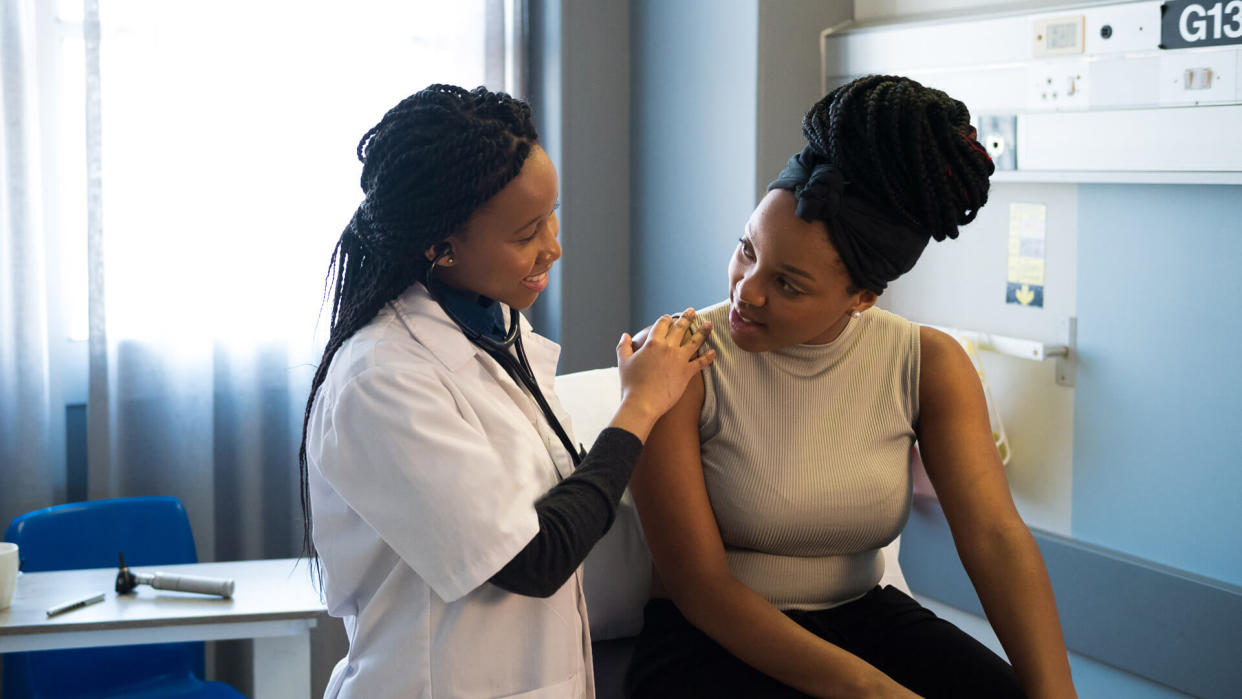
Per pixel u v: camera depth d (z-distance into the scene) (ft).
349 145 9.02
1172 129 6.21
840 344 4.36
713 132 8.98
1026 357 7.22
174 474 8.67
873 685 3.90
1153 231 6.59
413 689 3.71
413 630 3.71
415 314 3.78
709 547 4.21
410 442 3.49
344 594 3.88
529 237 3.74
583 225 9.84
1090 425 7.06
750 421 4.36
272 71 8.68
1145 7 6.28
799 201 3.80
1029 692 4.03
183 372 8.54
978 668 4.31
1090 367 7.02
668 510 4.24
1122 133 6.47
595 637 5.30
